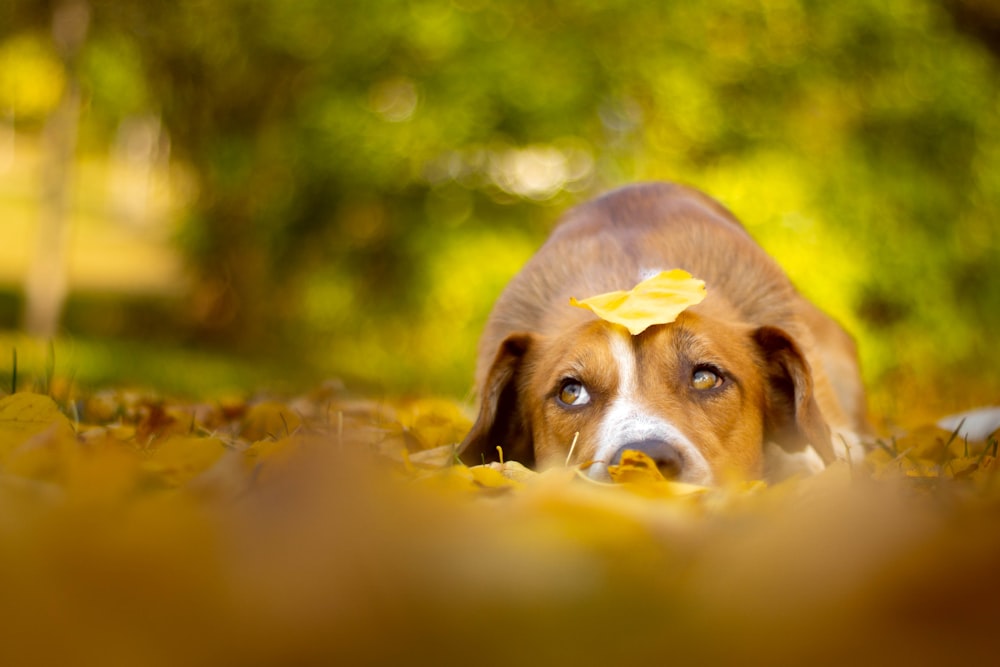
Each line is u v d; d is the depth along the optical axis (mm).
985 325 11500
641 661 1103
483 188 11422
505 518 1858
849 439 4719
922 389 11109
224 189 12594
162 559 1229
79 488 2014
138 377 10867
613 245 4688
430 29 10922
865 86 10945
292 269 12195
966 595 1134
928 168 11086
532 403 3963
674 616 1227
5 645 1076
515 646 1132
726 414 3676
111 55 13203
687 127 10617
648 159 10883
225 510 2053
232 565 1335
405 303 11469
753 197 10375
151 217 38812
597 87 10867
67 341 13898
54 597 1149
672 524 1783
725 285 4539
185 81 12750
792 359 3889
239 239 13305
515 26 11094
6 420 3180
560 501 1715
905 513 1533
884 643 1099
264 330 13281
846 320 10438
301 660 1110
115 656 1076
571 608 1231
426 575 1309
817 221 10516
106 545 1246
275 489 1886
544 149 11156
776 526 1612
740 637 1141
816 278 10281
